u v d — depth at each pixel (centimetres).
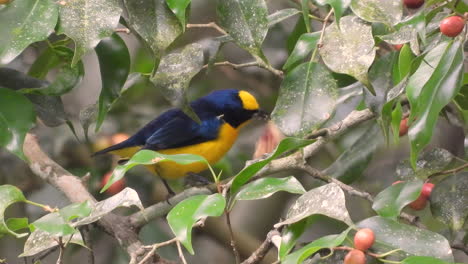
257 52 693
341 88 834
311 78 701
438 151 772
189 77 726
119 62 767
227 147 1074
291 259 525
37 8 631
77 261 1098
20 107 699
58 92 763
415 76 612
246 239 1160
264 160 586
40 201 1024
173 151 1038
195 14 1164
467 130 841
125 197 574
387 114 677
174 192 1027
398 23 632
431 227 1077
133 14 663
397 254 567
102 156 1071
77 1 640
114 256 1065
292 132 689
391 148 1080
